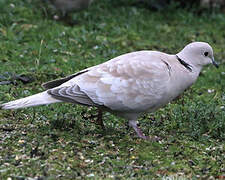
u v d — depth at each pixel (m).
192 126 10.34
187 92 13.07
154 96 9.26
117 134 9.91
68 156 8.59
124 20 18.80
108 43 16.14
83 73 9.30
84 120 10.58
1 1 17.89
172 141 9.71
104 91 9.03
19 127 9.77
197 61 9.84
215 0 21.44
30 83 12.44
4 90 11.70
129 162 8.62
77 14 18.52
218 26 19.97
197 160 8.88
